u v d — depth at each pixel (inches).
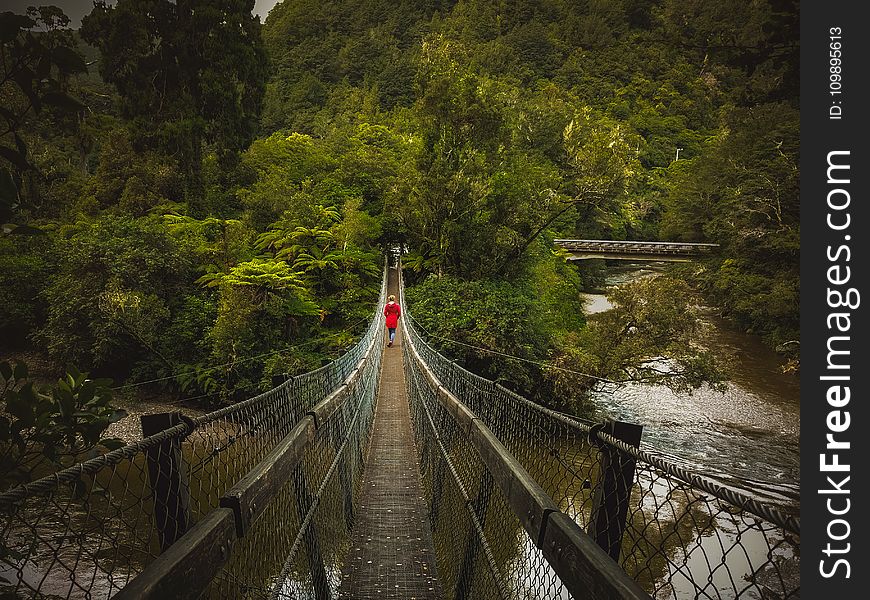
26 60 48.0
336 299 878.4
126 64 1111.0
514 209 852.0
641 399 741.3
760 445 597.6
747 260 1198.3
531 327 695.7
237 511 53.9
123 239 727.1
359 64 4131.4
